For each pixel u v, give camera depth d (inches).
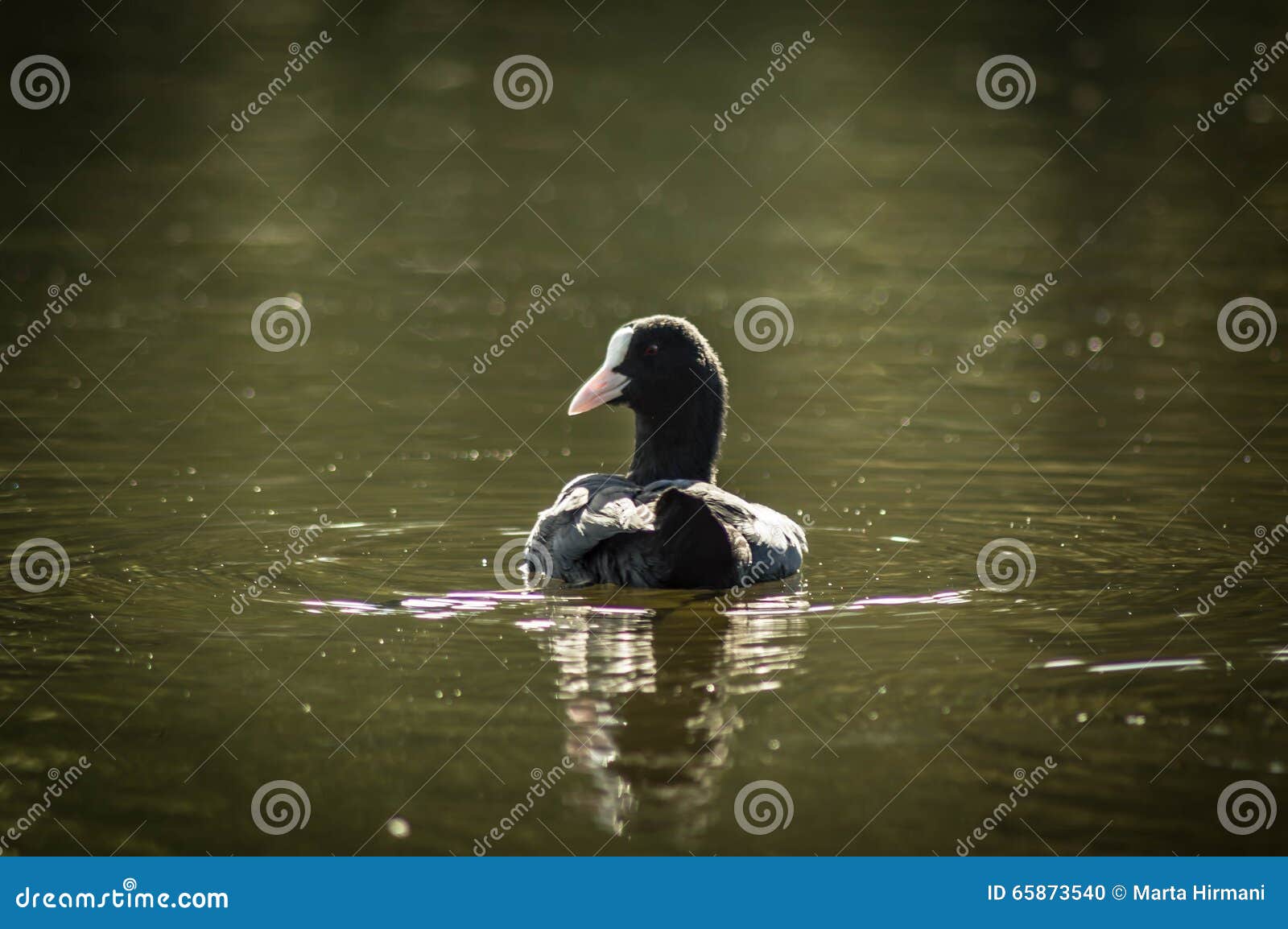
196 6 1835.6
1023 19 1860.2
